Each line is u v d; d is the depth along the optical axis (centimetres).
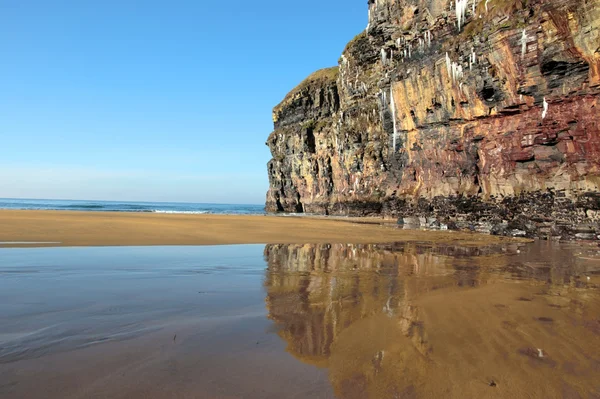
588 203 2098
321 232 2453
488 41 2675
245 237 2025
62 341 476
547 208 2328
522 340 497
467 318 592
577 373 402
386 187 4578
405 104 3841
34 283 806
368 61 5075
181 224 2728
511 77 2536
